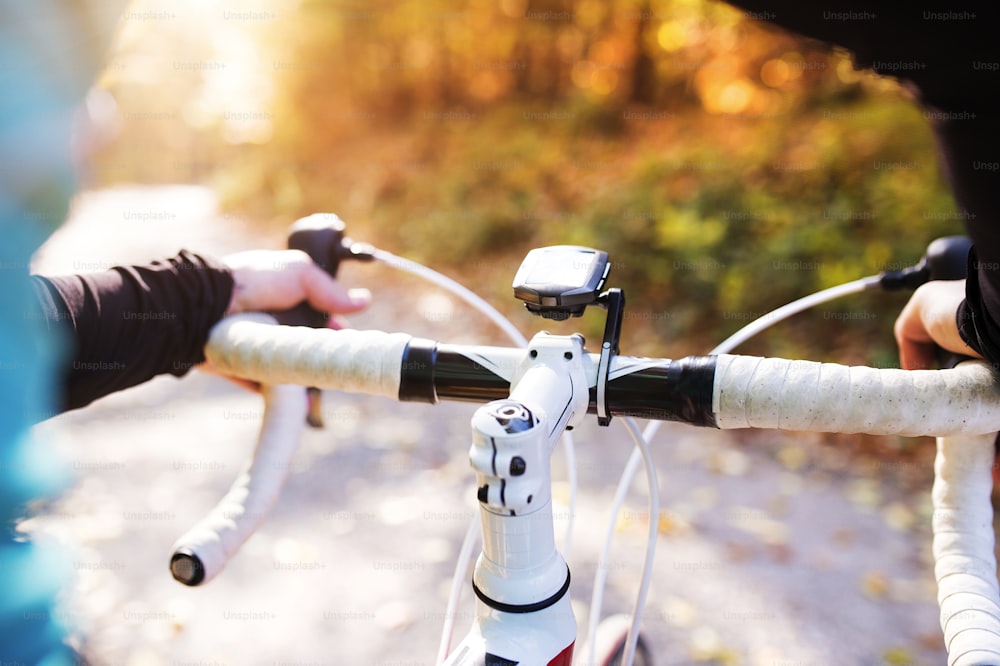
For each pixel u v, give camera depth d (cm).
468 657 89
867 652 274
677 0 813
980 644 102
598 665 176
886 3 79
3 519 67
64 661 75
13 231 64
